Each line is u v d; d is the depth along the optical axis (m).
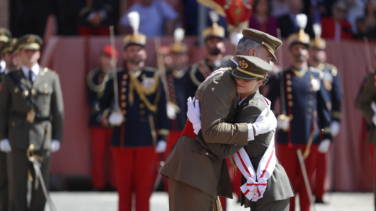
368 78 21.06
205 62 20.42
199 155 12.17
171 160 12.59
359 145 27.81
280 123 20.55
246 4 17.97
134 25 21.06
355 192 27.95
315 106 21.31
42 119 19.67
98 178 27.61
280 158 21.22
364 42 28.08
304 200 20.92
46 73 20.12
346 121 27.83
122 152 20.38
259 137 12.28
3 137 19.53
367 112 21.03
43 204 19.84
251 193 12.16
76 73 27.91
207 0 18.05
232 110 12.18
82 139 27.69
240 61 11.74
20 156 19.41
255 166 12.34
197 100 12.20
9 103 19.77
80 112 27.77
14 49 19.92
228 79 11.84
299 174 21.05
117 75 21.09
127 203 20.41
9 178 19.81
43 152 19.59
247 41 12.30
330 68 22.97
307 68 21.73
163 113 21.11
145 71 21.23
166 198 26.44
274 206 12.40
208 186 12.16
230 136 11.58
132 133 20.31
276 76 21.80
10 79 19.66
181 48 27.64
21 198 19.41
